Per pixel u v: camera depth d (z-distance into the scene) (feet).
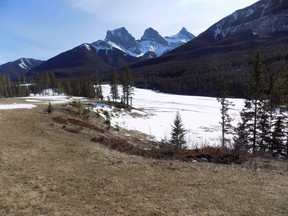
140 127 196.34
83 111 167.84
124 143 75.31
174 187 40.70
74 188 39.75
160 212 32.71
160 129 195.72
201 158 59.41
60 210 32.94
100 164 52.08
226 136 177.27
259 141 111.86
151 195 37.70
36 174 45.03
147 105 350.43
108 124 163.63
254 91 108.68
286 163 57.72
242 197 37.24
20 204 34.09
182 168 50.62
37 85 441.27
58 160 53.83
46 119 113.19
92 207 33.88
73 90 408.05
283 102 103.09
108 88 552.00
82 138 82.89
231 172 48.49
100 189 39.58
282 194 38.45
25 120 104.73
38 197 36.37
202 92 586.04
